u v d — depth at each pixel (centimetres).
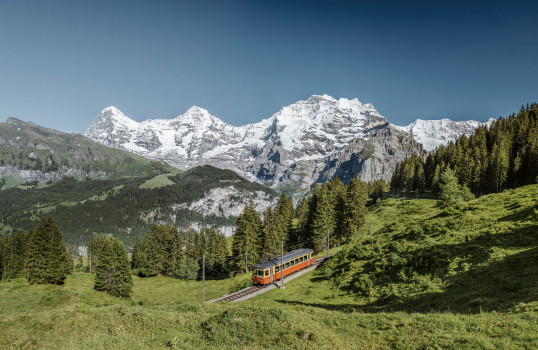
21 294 5769
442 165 11844
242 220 8469
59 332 2175
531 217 3472
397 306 2716
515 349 1360
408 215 7831
